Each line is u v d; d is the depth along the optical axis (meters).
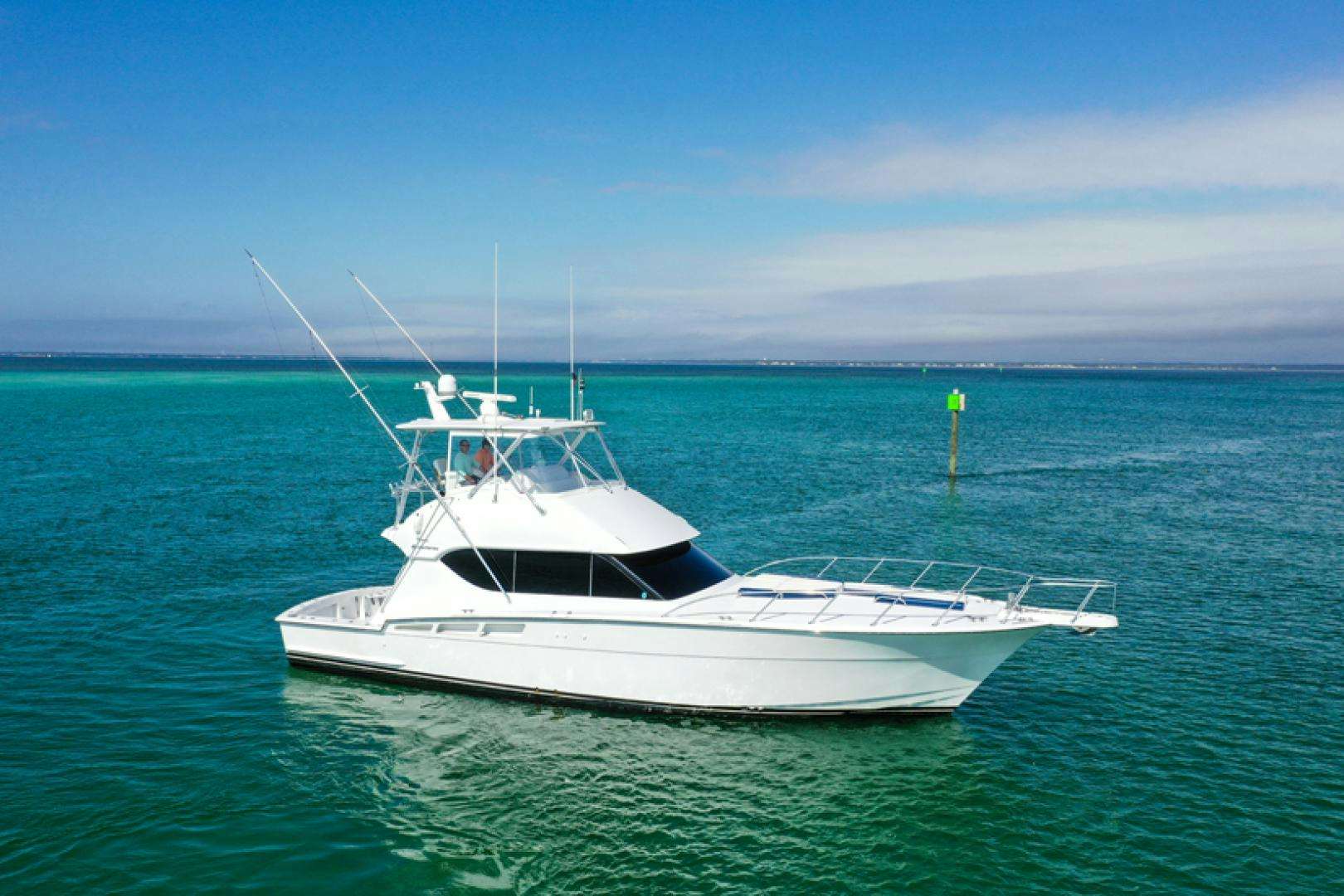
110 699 14.12
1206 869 10.00
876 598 14.44
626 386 163.00
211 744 12.72
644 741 13.02
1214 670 15.90
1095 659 16.45
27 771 11.81
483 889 9.59
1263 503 33.69
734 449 51.34
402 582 14.75
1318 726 13.63
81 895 9.24
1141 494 35.66
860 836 10.73
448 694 14.46
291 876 9.73
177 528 26.75
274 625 17.81
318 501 32.00
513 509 14.29
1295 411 93.94
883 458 47.38
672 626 13.12
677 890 9.64
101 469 39.72
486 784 11.84
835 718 13.62
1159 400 119.88
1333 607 19.69
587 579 13.89
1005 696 14.77
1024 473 42.09
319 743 12.83
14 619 17.89
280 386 128.75
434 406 15.60
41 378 143.62
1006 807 11.37
